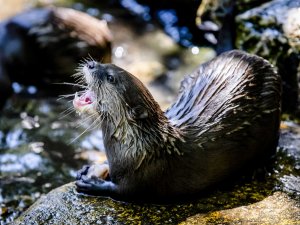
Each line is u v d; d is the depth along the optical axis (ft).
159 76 35.78
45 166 28.58
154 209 19.83
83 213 19.65
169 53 38.04
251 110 20.63
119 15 41.96
